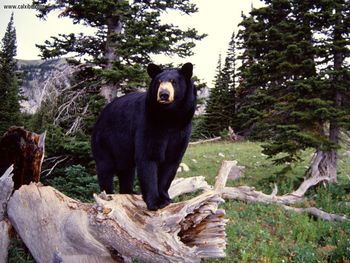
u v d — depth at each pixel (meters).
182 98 4.47
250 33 13.02
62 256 4.39
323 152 12.02
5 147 5.46
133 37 9.89
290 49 11.33
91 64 11.02
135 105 5.04
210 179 13.09
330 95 11.95
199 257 4.20
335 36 11.95
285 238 8.14
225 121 30.77
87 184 8.73
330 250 7.67
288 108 11.63
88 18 10.72
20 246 6.29
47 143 9.61
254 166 16.28
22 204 4.89
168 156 4.79
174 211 4.29
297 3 11.98
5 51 25.91
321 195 11.11
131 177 5.88
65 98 11.06
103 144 5.55
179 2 11.08
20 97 19.02
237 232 8.15
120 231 4.11
